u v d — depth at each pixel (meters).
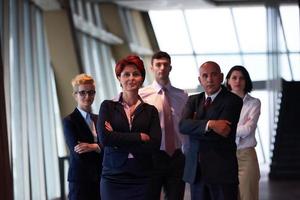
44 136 10.83
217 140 4.37
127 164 4.23
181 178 4.93
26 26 10.40
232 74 5.56
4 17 8.48
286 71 21.64
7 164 6.16
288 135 14.44
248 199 5.45
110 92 17.23
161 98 5.19
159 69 5.21
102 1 17.45
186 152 4.97
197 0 18.53
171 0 18.33
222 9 22.67
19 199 8.53
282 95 16.03
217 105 4.43
